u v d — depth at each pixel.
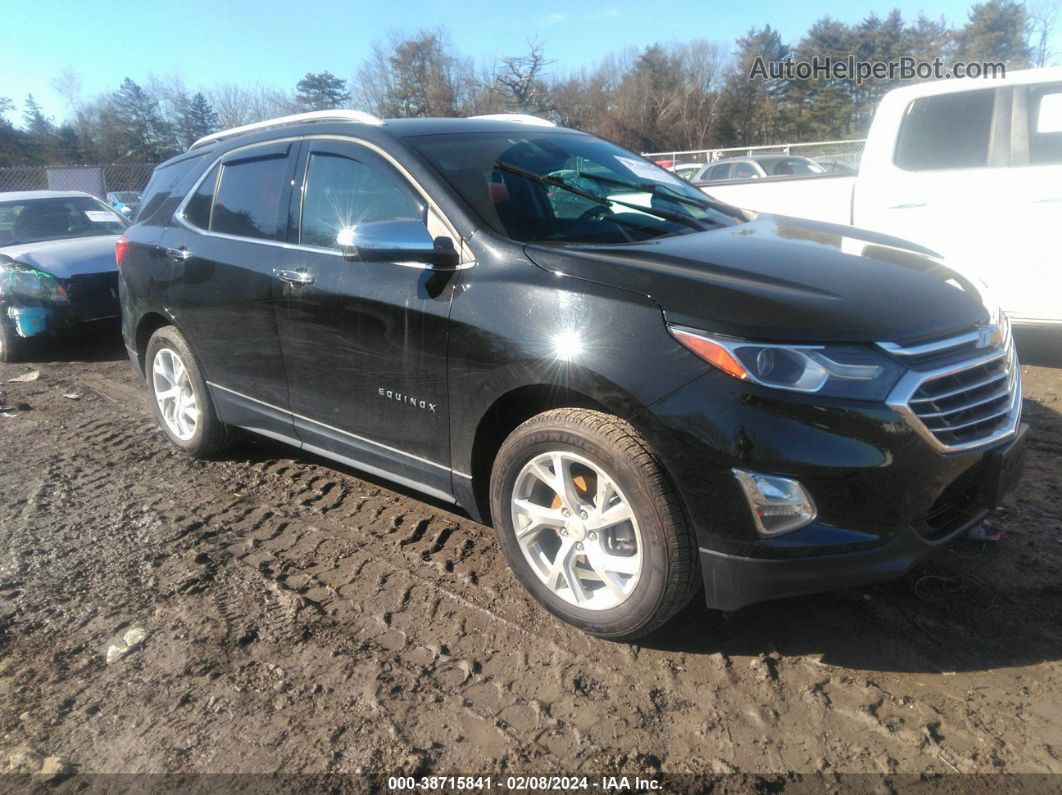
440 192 3.17
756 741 2.35
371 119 3.65
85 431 5.46
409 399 3.21
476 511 3.16
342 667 2.75
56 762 2.36
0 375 7.23
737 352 2.40
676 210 3.65
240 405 4.19
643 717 2.47
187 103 62.25
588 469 2.76
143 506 4.13
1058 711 2.39
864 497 2.38
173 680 2.71
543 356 2.69
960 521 2.63
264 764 2.33
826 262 2.92
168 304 4.43
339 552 3.56
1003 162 5.64
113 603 3.20
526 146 3.72
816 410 2.35
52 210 8.72
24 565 3.54
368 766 2.31
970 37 46.50
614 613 2.71
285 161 3.87
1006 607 2.91
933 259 3.22
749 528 2.42
